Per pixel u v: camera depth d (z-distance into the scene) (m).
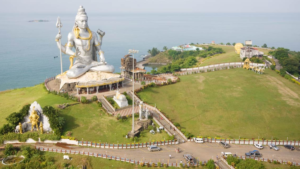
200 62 159.25
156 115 82.44
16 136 65.00
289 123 84.12
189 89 104.25
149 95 94.25
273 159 64.88
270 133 78.94
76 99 80.50
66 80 89.31
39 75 166.88
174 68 141.50
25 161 58.31
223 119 85.00
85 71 91.50
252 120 84.88
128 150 64.88
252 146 71.56
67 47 92.06
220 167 60.69
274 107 92.38
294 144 72.94
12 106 78.69
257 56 142.38
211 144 71.38
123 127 72.25
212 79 115.38
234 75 120.19
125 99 82.94
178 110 88.94
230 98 97.88
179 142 70.62
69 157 60.16
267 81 113.44
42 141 65.69
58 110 73.75
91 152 62.34
